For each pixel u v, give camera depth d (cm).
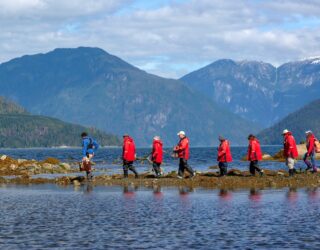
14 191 4284
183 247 2075
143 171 6994
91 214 2906
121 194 3928
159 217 2780
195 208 3095
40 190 4350
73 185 4794
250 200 3434
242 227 2456
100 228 2478
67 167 7606
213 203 3312
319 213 2828
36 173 6738
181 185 4578
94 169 7738
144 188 4388
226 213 2886
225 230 2389
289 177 4934
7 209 3134
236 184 4550
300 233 2295
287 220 2619
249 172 5441
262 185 4462
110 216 2830
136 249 2055
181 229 2433
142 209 3083
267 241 2153
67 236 2298
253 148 5112
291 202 3294
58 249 2066
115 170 7412
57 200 3584
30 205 3319
